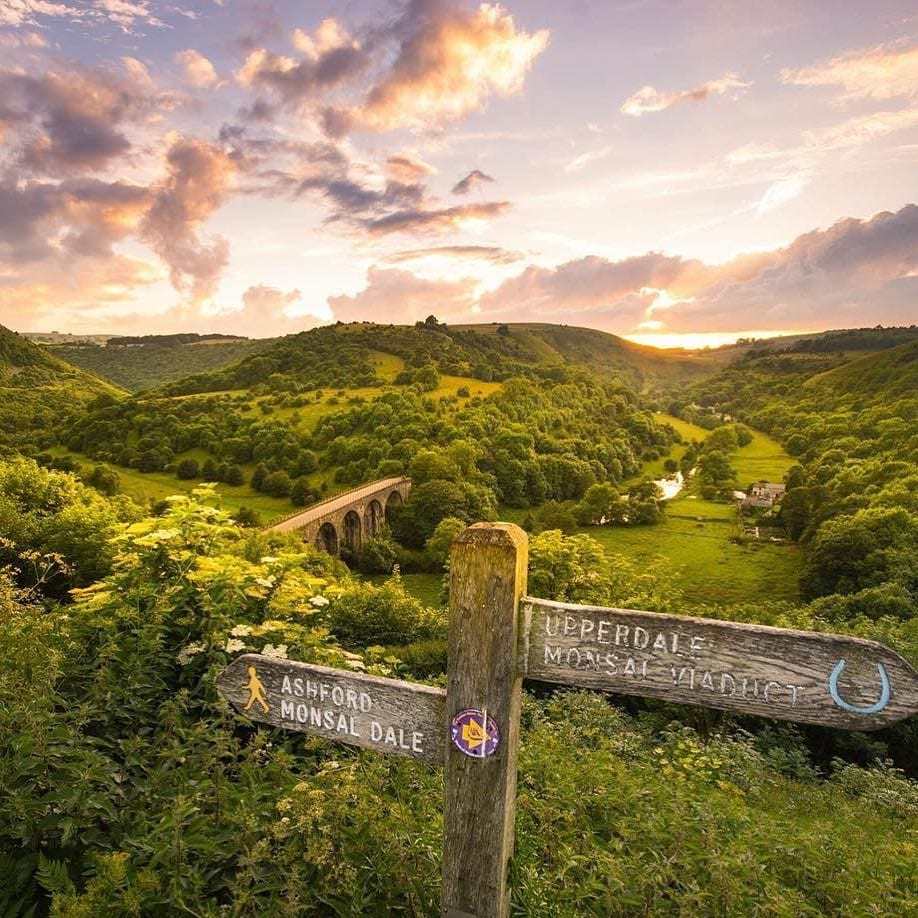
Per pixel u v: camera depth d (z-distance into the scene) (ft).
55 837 11.06
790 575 200.85
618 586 92.43
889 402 404.16
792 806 24.06
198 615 17.22
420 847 11.00
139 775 12.89
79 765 11.23
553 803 14.05
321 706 9.73
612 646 7.98
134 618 16.56
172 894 9.47
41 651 14.17
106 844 10.71
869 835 20.57
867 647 6.96
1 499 92.84
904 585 114.83
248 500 281.95
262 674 10.18
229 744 12.63
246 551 72.08
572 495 336.90
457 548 8.32
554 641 8.22
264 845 9.98
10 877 10.24
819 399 513.04
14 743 10.98
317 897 10.12
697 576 204.54
